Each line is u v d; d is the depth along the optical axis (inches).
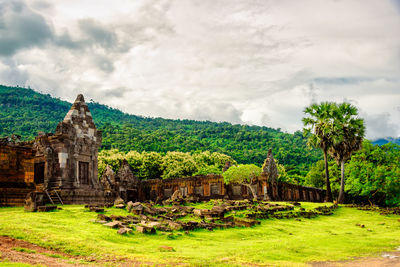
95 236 567.5
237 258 506.3
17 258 397.7
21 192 918.4
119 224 664.4
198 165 2659.9
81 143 1204.5
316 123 1710.1
